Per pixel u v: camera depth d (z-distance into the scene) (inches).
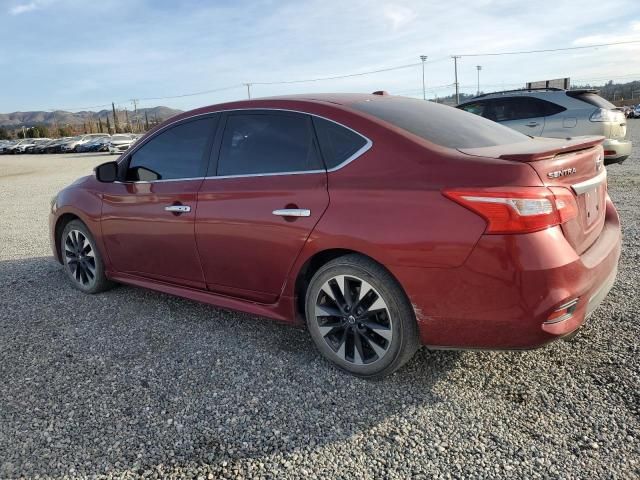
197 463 92.6
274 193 123.3
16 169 1053.2
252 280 132.2
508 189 94.5
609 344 125.6
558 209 97.5
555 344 127.5
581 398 105.4
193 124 148.2
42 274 210.7
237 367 125.9
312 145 121.8
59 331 151.6
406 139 110.0
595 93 361.4
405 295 107.9
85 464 93.3
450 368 120.2
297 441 97.4
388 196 106.3
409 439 96.5
